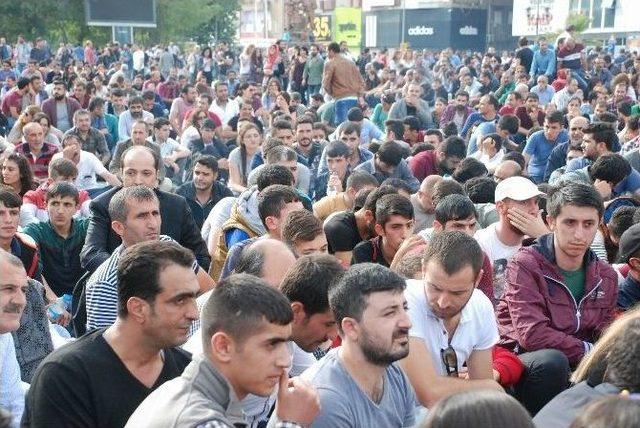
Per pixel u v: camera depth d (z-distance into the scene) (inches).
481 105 547.5
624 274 204.2
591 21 1565.0
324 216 286.7
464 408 75.8
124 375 119.3
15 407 153.3
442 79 1066.7
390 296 120.4
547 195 214.5
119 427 117.8
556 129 432.8
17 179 305.6
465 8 1820.9
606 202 265.9
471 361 158.9
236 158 410.3
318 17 1844.2
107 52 1316.4
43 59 1327.5
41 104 603.8
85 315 199.3
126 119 565.9
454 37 1818.4
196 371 106.3
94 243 227.5
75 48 1428.4
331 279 137.3
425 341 150.8
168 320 118.3
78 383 116.3
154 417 100.3
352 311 120.8
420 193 273.7
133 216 190.1
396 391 129.8
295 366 141.7
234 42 2110.0
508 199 206.2
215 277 243.0
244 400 116.8
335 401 120.0
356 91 629.9
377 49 1814.7
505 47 1889.8
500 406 75.7
